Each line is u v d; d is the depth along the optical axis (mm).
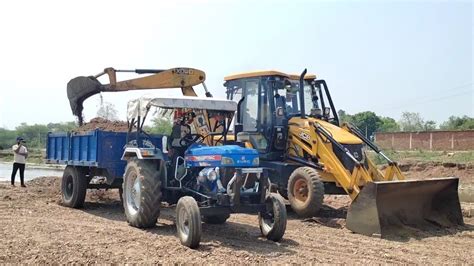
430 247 7637
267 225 8016
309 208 9891
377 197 8438
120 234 7945
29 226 8508
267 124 11297
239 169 7434
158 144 9523
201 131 8828
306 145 10789
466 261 6805
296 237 8219
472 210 11219
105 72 12242
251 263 6371
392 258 6863
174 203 8789
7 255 6504
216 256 6676
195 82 12773
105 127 13164
